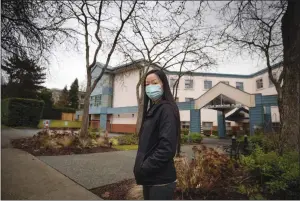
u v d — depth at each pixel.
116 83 30.81
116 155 8.77
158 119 1.84
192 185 3.98
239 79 31.33
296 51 5.64
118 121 29.03
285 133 5.39
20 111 24.03
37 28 7.80
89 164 6.75
